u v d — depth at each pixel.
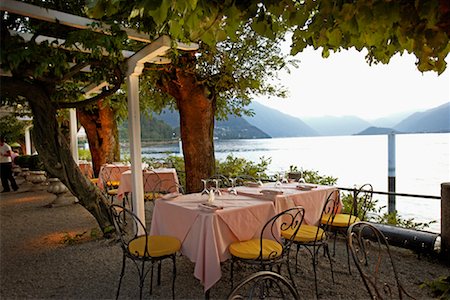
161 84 5.55
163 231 3.15
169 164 7.58
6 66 3.28
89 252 3.83
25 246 4.08
